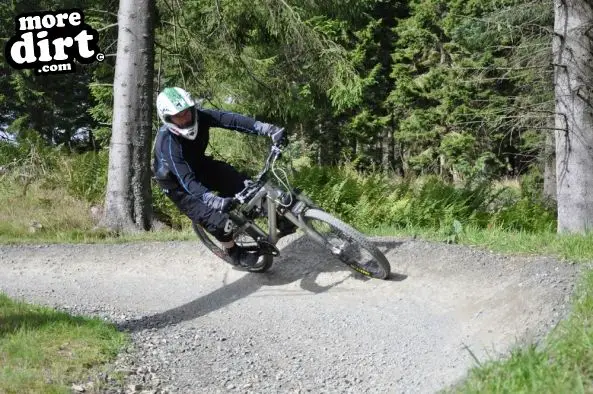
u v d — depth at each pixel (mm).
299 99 15086
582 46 8203
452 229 7852
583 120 8258
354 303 6477
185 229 11156
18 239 9680
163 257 8359
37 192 12766
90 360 4684
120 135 10352
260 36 14242
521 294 5469
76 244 9117
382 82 29219
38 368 4422
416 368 4961
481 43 16750
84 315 6172
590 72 8219
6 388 3990
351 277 7043
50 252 8820
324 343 5629
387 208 11359
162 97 6051
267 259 7156
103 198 12516
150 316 6355
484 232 7930
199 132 6348
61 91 28359
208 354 5328
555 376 3568
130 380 4535
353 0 16797
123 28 10258
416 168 26547
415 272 6852
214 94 13422
